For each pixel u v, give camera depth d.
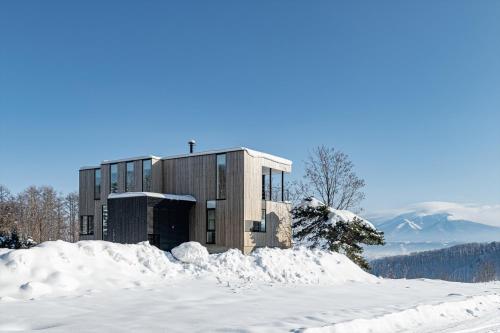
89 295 10.45
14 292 10.08
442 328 10.18
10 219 45.25
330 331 8.38
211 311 9.39
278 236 28.48
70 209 61.09
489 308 13.49
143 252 14.23
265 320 8.77
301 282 15.63
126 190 29.25
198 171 27.36
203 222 26.75
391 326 9.77
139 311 9.09
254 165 26.53
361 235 27.91
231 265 15.34
